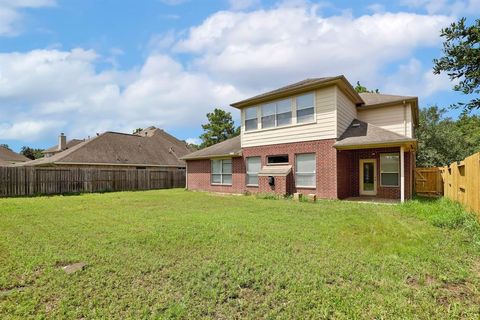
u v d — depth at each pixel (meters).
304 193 14.20
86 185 19.92
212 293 3.42
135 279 3.90
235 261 4.52
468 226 6.25
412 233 6.27
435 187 16.89
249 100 16.38
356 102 15.57
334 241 5.69
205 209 10.41
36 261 4.59
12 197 16.08
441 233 6.21
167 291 3.53
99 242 5.75
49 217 8.81
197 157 19.94
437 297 3.34
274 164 15.55
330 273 4.03
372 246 5.31
